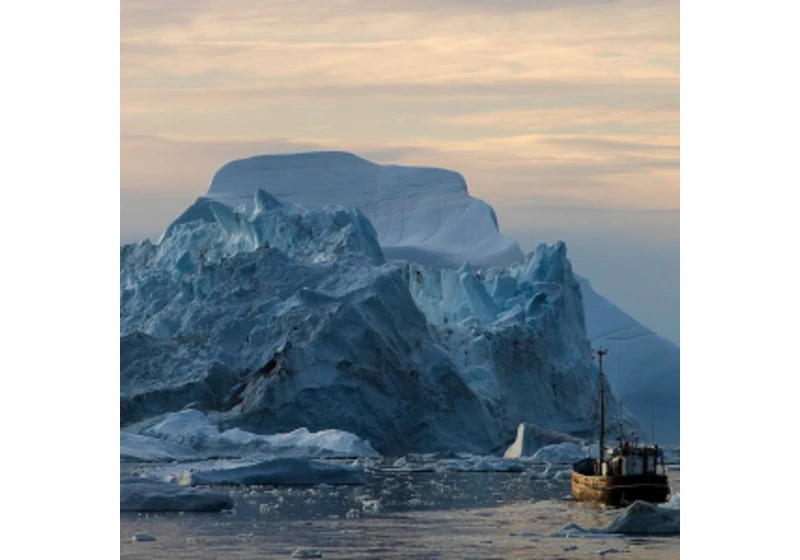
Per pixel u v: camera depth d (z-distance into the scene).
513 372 188.00
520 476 130.88
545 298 194.88
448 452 163.88
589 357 196.88
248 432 154.75
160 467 125.75
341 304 174.12
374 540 72.56
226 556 66.25
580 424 189.50
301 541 71.88
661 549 67.81
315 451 150.12
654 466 99.94
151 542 70.81
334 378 167.75
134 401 166.38
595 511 92.19
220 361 173.88
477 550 68.19
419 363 177.25
